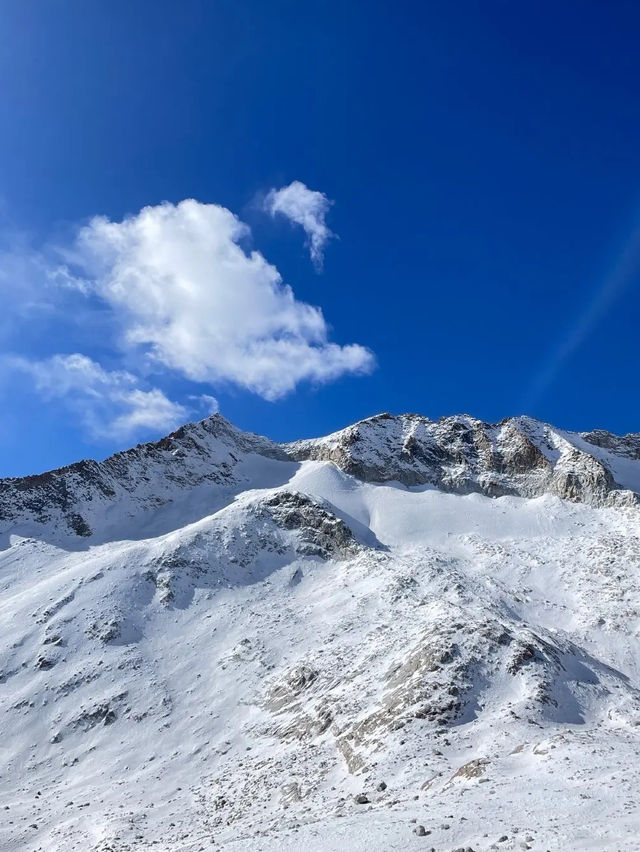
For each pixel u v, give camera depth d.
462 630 56.50
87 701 73.62
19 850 47.09
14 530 127.81
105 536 129.00
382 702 50.91
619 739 37.28
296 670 69.12
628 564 95.94
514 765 32.78
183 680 75.62
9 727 71.75
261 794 44.22
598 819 20.73
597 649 74.56
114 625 86.50
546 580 95.81
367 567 97.62
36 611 91.62
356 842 22.81
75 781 60.91
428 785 33.16
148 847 38.53
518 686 48.88
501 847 19.14
